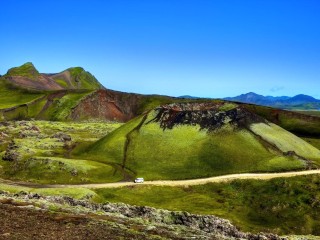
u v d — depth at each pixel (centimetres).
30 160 15250
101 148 17088
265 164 14100
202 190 12456
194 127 16850
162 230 5956
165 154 15462
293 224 10138
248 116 17250
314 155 15562
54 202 7825
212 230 7200
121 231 5241
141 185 12569
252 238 6969
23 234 4350
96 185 12725
